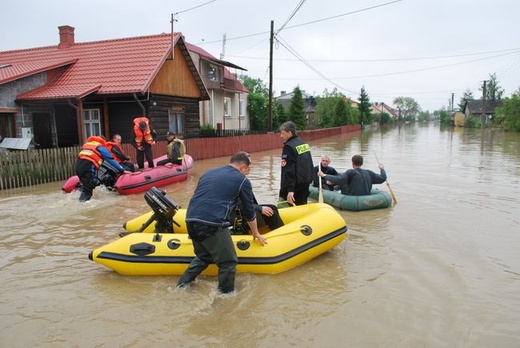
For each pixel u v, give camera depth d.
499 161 15.60
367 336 3.27
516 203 7.96
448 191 9.25
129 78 13.98
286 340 3.21
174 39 15.91
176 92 16.52
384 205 7.44
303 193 5.72
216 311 3.66
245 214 4.15
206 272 4.42
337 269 4.63
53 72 14.87
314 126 49.38
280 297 3.93
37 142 14.27
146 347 3.12
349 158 17.48
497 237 5.80
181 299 3.88
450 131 53.03
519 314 3.62
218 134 22.00
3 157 9.52
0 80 12.62
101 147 8.28
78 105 12.88
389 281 4.30
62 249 5.29
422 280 4.33
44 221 6.65
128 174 9.10
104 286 4.18
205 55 25.55
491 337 3.26
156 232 5.03
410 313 3.63
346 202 7.33
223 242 3.84
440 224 6.46
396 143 28.00
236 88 29.05
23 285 4.20
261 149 21.70
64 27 17.92
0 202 8.08
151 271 4.39
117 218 6.87
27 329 3.36
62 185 10.18
